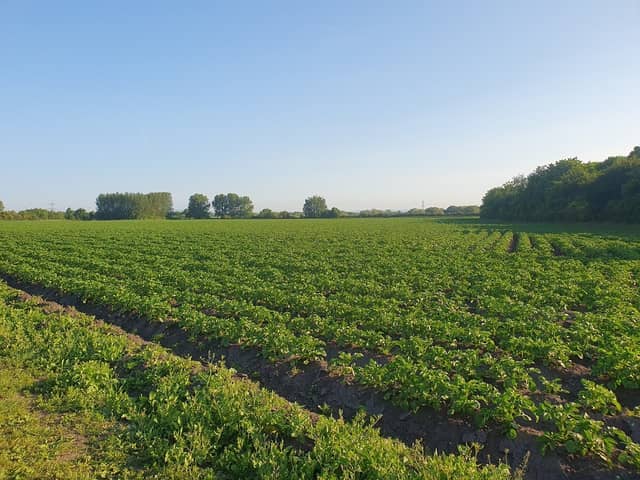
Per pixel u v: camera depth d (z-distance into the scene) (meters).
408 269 23.05
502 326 11.87
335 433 6.64
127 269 23.08
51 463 5.98
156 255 31.53
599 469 6.06
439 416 7.61
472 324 12.51
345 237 48.16
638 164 58.88
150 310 13.93
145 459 6.25
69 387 8.20
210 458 6.25
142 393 8.48
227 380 8.60
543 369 9.84
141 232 58.41
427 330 11.77
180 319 13.24
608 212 59.94
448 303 15.67
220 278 21.14
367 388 8.71
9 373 8.93
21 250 32.56
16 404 7.68
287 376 9.76
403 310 14.27
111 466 6.01
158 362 9.52
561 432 6.56
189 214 155.62
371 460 5.83
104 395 7.99
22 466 5.84
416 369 8.49
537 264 24.02
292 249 35.03
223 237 49.31
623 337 10.18
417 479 5.47
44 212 128.38
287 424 6.95
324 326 12.17
